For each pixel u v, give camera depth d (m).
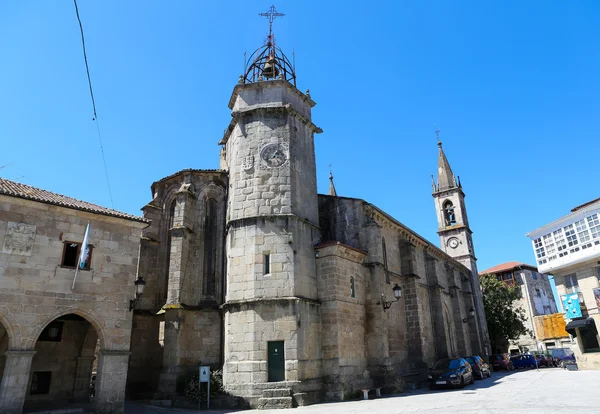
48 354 21.81
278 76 31.95
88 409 19.23
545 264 36.94
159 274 28.55
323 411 18.14
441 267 44.88
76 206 19.22
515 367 49.62
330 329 24.28
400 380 26.97
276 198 25.50
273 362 22.27
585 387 21.55
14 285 17.09
